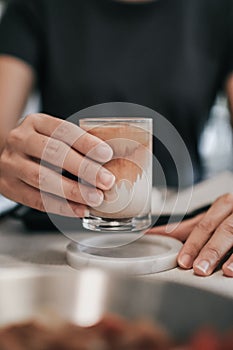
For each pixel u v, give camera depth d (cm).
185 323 38
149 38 130
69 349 36
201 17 133
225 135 180
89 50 130
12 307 41
